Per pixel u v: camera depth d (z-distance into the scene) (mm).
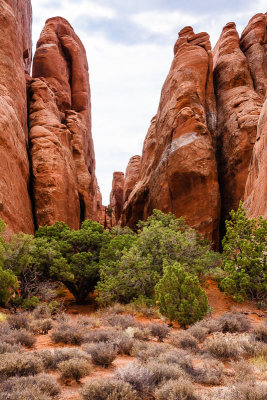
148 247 16766
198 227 26922
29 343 7238
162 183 30688
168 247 16547
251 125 28156
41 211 26844
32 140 30203
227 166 29547
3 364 4688
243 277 13219
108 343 6477
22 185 24797
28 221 24375
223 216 29234
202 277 17734
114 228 25484
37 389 3814
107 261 17594
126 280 15086
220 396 4004
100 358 5688
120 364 5867
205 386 4688
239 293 13430
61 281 17500
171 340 7449
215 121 32875
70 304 17875
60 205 27703
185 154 28453
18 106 28203
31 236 15305
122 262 15664
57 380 4879
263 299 13562
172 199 29219
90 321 10164
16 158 23938
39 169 28141
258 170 20625
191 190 28016
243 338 7430
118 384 3967
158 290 10805
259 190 19109
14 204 21984
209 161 28109
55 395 4203
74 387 4586
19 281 15156
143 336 7844
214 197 27438
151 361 5141
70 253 18250
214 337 7398
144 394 4125
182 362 5227
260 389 3846
